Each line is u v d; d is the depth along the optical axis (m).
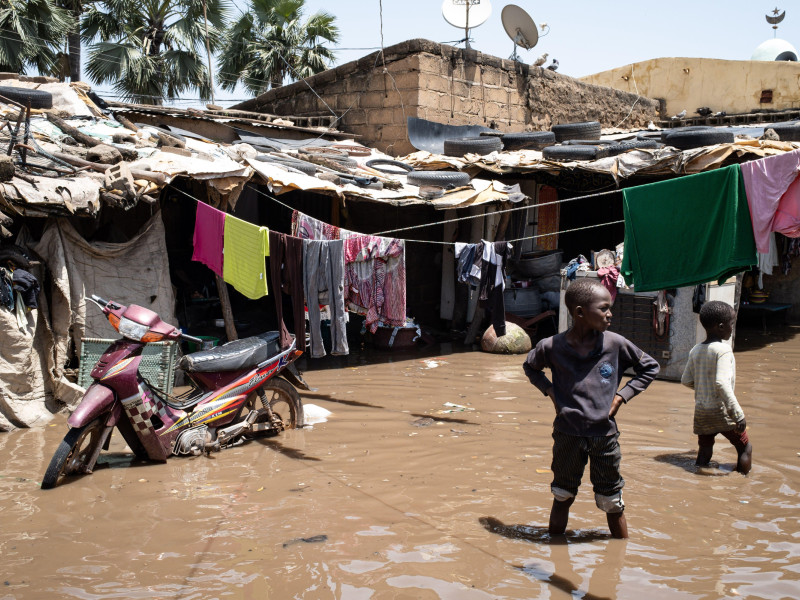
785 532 4.71
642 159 11.43
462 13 15.82
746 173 5.61
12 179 7.20
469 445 6.68
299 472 5.95
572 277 10.17
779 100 19.39
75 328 7.94
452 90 15.27
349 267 8.43
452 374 9.86
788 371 9.95
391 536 4.68
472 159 12.77
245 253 7.52
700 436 6.04
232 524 4.87
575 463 4.48
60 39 21.00
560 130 14.71
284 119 15.20
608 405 4.39
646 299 9.62
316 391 8.86
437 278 13.95
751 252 5.68
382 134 15.19
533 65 17.39
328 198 13.77
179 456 6.36
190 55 23.75
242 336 11.34
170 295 8.70
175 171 8.49
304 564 4.28
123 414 5.99
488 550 4.46
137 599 3.89
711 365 5.82
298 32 26.53
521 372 10.03
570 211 15.77
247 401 6.86
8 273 7.16
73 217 7.89
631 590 3.95
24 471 5.97
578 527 4.82
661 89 21.11
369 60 15.19
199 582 4.07
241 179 9.23
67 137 9.43
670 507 5.14
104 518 4.98
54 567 4.25
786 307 13.55
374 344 11.80
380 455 6.40
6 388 7.18
